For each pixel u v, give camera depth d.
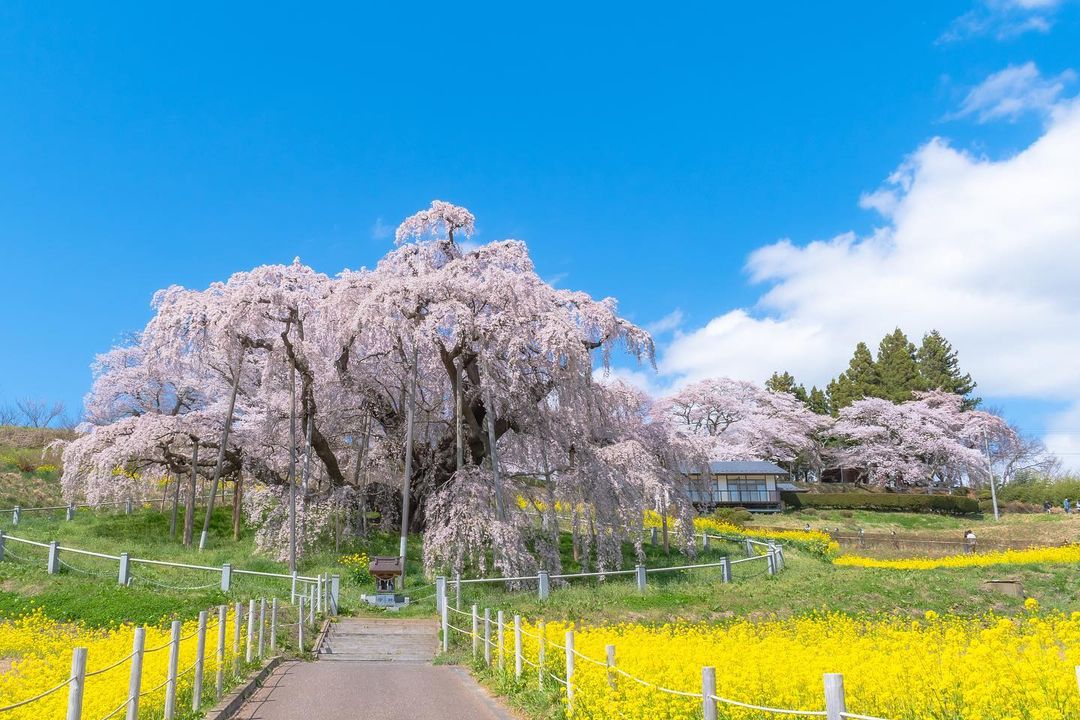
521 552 23.95
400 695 11.16
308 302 27.33
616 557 25.91
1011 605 20.53
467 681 12.73
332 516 28.62
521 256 28.28
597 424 28.77
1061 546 34.91
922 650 9.62
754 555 32.41
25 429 51.41
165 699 8.28
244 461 30.84
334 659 15.82
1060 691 5.86
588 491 26.33
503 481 26.48
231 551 27.27
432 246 29.11
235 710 9.70
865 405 66.88
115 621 16.27
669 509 29.41
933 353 74.81
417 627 19.19
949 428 65.56
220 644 10.30
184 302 27.27
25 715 7.14
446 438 29.55
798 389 83.81
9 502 35.69
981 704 6.00
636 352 27.00
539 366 26.97
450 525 24.03
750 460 59.50
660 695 7.11
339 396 30.12
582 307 26.62
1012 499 63.28
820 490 66.00
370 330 25.38
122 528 30.42
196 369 34.34
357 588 23.70
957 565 29.94
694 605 20.28
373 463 31.78
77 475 30.98
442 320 24.72
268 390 30.45
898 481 66.06
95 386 35.75
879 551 38.06
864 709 6.63
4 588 19.31
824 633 14.67
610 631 14.65
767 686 7.54
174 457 30.78
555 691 9.81
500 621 12.61
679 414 64.94
